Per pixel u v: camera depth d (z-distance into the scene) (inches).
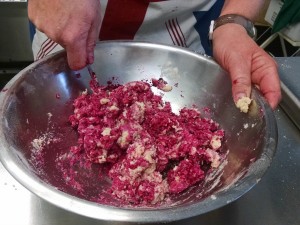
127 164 24.4
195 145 26.0
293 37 72.7
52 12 24.5
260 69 28.0
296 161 26.4
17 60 72.1
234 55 28.3
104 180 25.4
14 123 22.9
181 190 24.3
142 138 25.6
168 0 34.4
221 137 27.3
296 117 29.8
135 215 16.6
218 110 28.9
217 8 38.1
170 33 37.4
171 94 30.9
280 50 84.4
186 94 30.5
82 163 26.1
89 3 24.9
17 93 24.2
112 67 30.3
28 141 23.7
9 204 21.6
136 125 26.7
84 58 26.2
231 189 18.9
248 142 24.8
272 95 26.8
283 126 29.6
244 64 27.9
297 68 36.6
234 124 27.2
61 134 27.1
